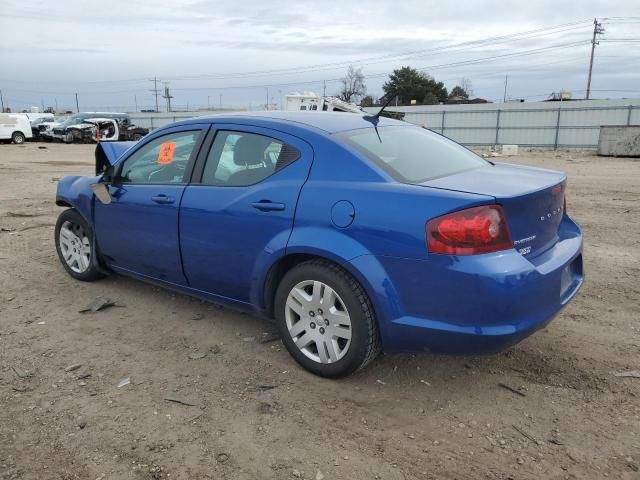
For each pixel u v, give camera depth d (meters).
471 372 3.58
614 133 25.27
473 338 2.90
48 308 4.66
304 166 3.46
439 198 2.93
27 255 6.24
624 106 34.31
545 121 37.00
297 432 2.96
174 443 2.86
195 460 2.73
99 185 4.58
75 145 32.62
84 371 3.59
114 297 4.91
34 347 3.94
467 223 2.84
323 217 3.26
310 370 3.53
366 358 3.27
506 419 3.07
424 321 3.01
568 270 3.52
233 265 3.76
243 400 3.26
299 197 3.38
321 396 3.30
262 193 3.55
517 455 2.77
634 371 3.56
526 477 2.62
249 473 2.64
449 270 2.88
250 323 4.35
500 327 2.88
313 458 2.75
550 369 3.61
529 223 3.09
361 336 3.21
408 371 3.59
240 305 3.90
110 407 3.18
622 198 10.73
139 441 2.87
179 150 4.21
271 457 2.75
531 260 3.13
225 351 3.88
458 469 2.67
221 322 4.38
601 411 3.14
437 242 2.89
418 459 2.74
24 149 28.36
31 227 7.80
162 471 2.65
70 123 34.81
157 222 4.21
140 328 4.27
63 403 3.22
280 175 3.54
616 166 19.92
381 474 2.63
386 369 3.62
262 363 3.70
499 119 38.62
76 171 16.56
